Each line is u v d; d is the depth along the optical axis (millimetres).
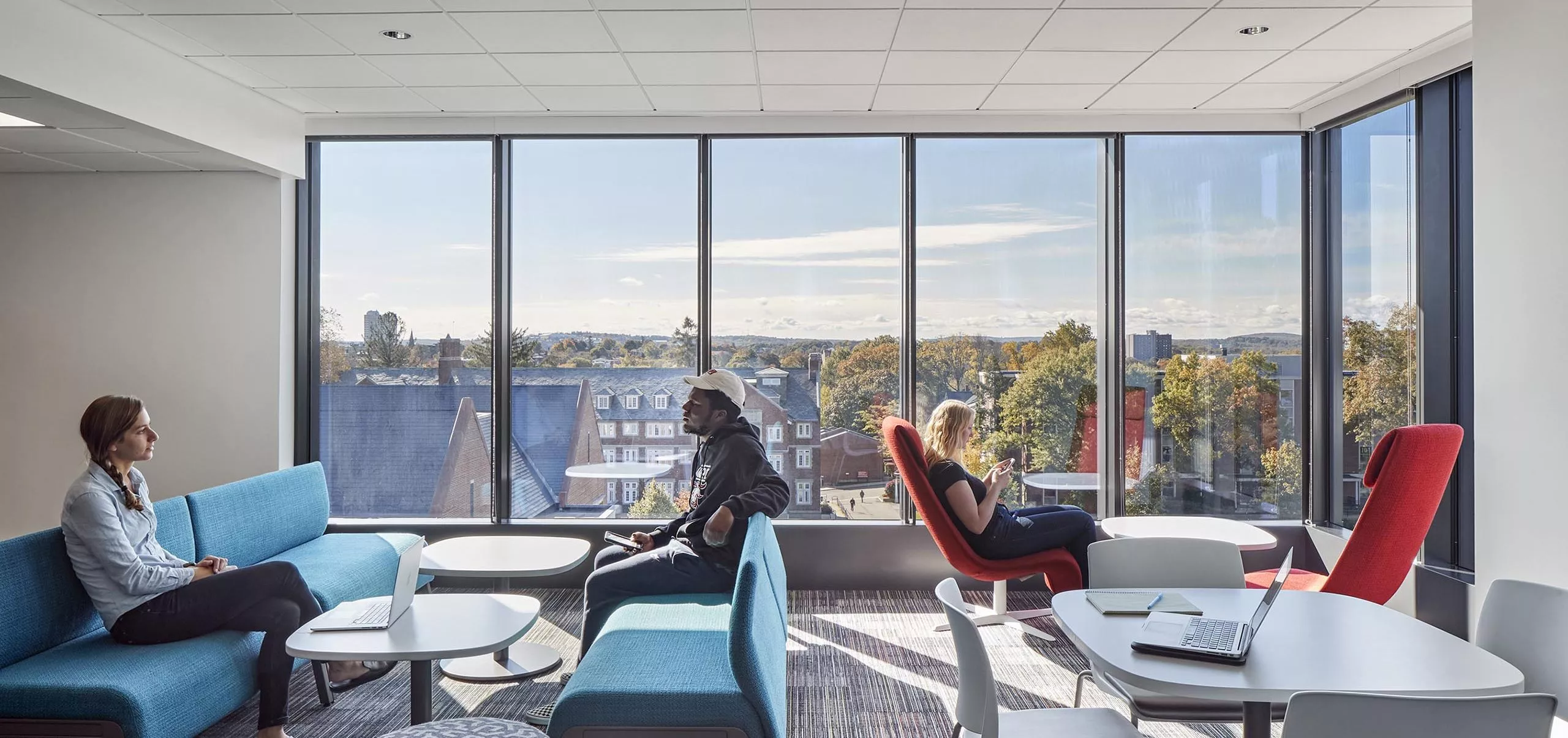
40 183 5324
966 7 3688
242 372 5348
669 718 2547
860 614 4902
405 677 4000
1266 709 2217
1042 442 5465
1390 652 2188
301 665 3865
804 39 4066
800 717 3535
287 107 5184
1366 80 4676
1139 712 2518
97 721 2707
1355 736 1699
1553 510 3154
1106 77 4609
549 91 4863
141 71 4082
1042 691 3783
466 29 3945
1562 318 3100
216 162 4965
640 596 3674
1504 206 3340
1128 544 3062
